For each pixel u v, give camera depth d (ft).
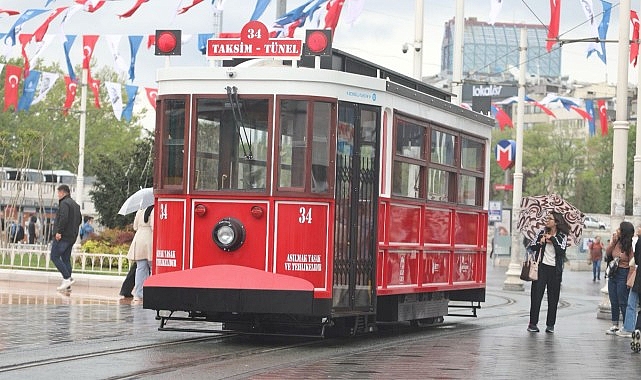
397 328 76.59
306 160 59.57
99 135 289.12
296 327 66.18
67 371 48.19
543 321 87.92
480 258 81.41
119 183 158.30
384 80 63.31
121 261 112.47
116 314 79.10
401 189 66.44
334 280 60.13
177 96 60.85
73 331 66.23
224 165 60.08
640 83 97.71
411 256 68.33
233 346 60.85
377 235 63.16
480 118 80.28
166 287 59.72
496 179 476.54
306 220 59.41
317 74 59.82
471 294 82.02
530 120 605.31
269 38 60.90
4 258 122.21
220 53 61.26
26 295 96.17
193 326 72.38
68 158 292.20
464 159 77.25
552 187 441.27
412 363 53.01
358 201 61.82
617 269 74.79
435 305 75.31
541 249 74.23
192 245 60.23
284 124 59.67
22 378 45.60
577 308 112.88
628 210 328.70
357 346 62.54
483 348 61.52
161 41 64.85
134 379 46.32
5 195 246.47
